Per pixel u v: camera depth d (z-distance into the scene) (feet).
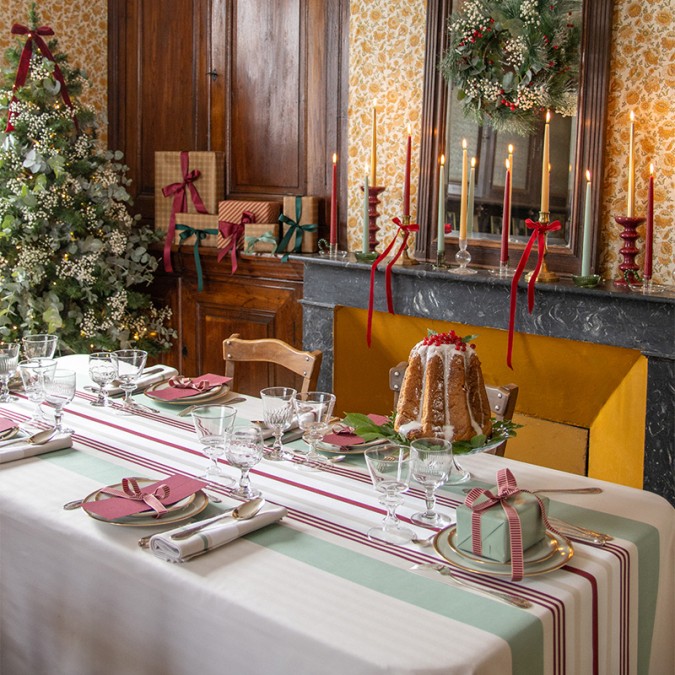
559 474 6.43
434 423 5.86
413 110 11.92
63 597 5.30
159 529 5.21
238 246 13.43
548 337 10.30
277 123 13.50
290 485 6.04
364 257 11.57
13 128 12.87
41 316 13.16
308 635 4.09
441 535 5.17
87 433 7.12
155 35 14.76
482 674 3.90
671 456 9.25
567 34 10.04
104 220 13.64
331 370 12.17
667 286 9.68
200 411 5.98
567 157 10.22
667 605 5.64
